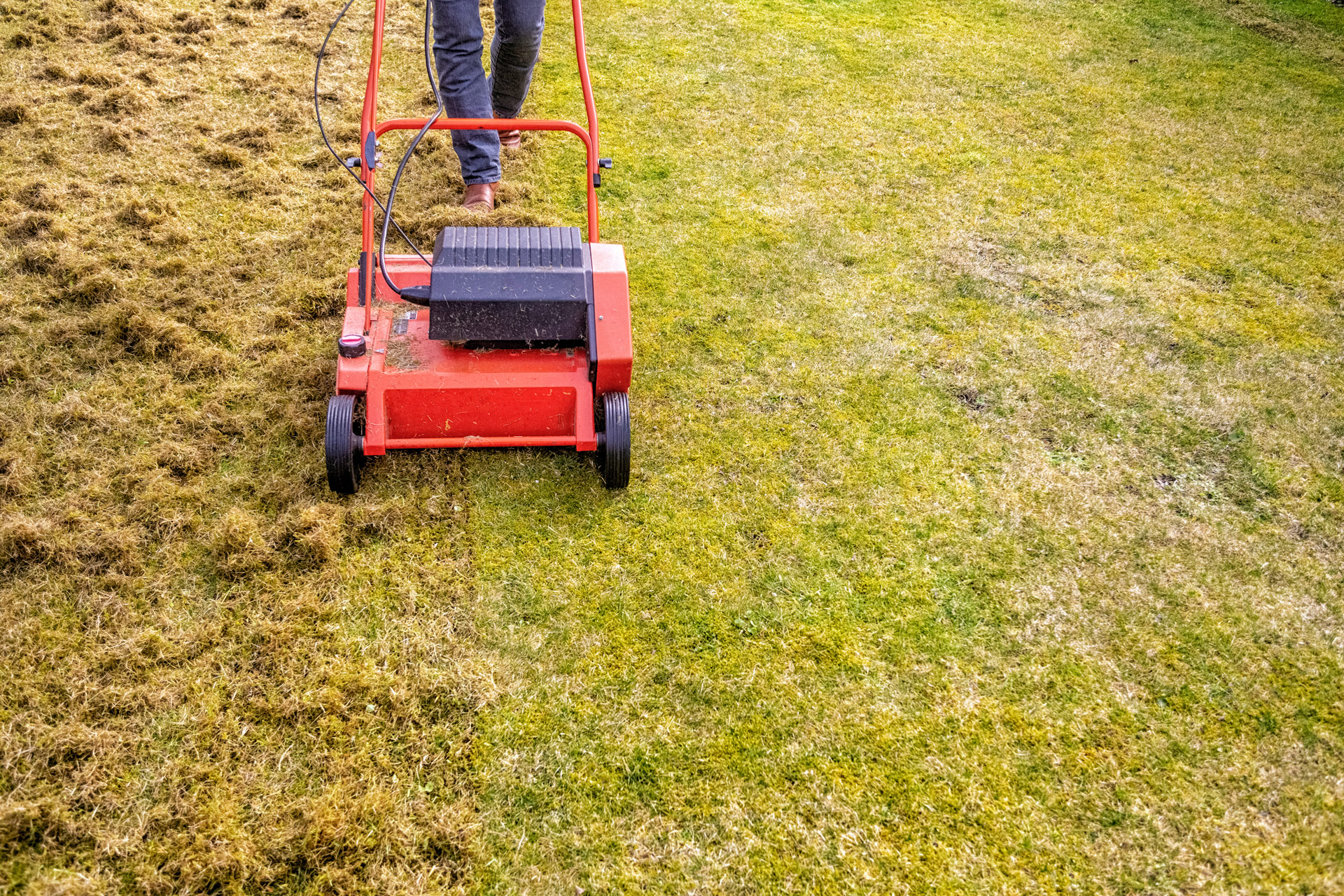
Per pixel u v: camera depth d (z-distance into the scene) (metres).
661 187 4.53
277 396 3.19
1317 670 2.48
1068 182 4.71
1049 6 6.81
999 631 2.56
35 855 1.95
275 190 4.31
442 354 2.90
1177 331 3.73
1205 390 3.43
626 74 5.55
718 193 4.50
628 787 2.16
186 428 3.04
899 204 4.49
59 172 4.31
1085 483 3.04
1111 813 2.14
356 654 2.41
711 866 2.02
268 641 2.40
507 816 2.09
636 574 2.67
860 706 2.35
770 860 2.03
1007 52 6.06
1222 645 2.53
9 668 2.29
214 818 2.02
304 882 1.95
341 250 3.95
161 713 2.23
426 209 4.25
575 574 2.66
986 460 3.11
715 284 3.88
